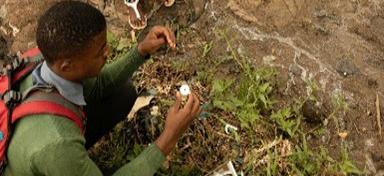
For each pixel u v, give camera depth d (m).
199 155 2.60
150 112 2.71
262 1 2.93
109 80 2.17
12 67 1.74
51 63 1.61
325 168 2.52
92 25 1.55
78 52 1.56
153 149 1.85
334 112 2.59
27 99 1.62
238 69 2.80
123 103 2.34
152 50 2.13
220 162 2.58
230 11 2.95
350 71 2.73
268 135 2.63
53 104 1.62
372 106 2.66
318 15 2.89
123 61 2.16
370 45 2.80
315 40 2.83
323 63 2.75
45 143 1.54
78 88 1.71
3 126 1.61
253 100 2.68
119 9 3.02
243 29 2.90
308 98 2.66
